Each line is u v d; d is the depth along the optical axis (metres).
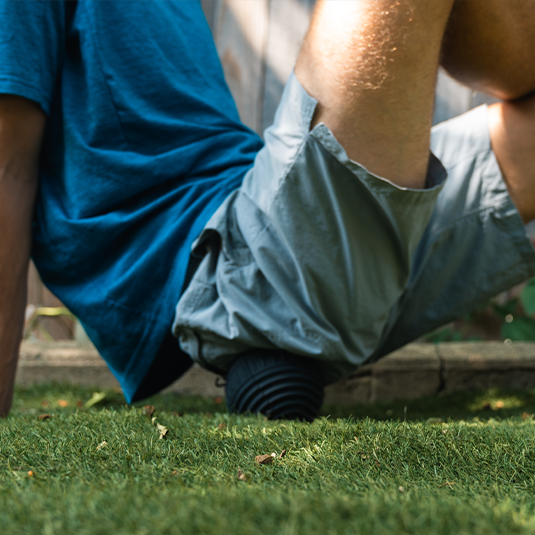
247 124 2.81
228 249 1.17
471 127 1.34
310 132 1.05
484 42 1.20
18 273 1.22
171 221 1.28
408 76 1.02
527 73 1.25
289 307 1.11
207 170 1.39
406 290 1.29
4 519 0.43
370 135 1.06
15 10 1.24
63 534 0.39
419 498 0.51
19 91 1.19
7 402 1.21
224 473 0.61
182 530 0.39
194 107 1.46
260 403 1.13
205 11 2.80
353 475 0.62
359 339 1.17
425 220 1.12
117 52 1.38
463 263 1.33
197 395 2.04
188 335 1.20
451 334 2.64
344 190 1.07
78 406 1.71
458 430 0.84
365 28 1.02
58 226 1.26
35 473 0.60
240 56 2.80
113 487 0.53
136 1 1.47
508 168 1.31
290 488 0.53
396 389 2.01
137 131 1.36
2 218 1.19
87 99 1.34
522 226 1.30
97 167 1.28
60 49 1.35
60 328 2.72
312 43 1.11
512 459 0.70
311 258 1.09
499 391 1.92
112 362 1.27
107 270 1.28
